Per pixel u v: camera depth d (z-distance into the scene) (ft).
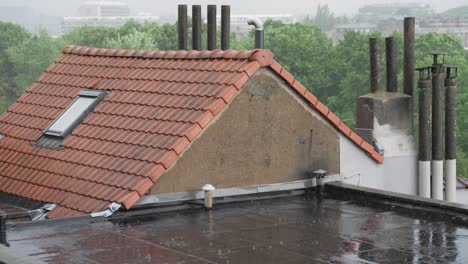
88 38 425.69
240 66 53.52
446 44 329.93
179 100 53.72
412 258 39.55
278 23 390.83
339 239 43.14
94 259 39.14
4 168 57.62
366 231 44.91
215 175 51.39
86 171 51.96
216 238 43.32
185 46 90.07
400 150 72.79
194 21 89.56
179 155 49.65
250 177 53.06
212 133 51.13
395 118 73.15
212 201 51.26
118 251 40.52
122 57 62.64
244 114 52.54
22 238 42.65
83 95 60.03
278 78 54.08
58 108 60.80
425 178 73.41
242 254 40.16
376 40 75.97
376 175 62.39
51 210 50.08
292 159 55.16
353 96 329.52
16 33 410.93
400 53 311.06
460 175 286.87
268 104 53.72
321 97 351.05
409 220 47.47
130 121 54.34
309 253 40.47
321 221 47.37
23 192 54.03
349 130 58.85
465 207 48.24
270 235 43.98
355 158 60.39
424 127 74.49
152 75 57.98
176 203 49.75
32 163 56.13
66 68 65.41
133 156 50.85
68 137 56.34
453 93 76.54
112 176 50.19
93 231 44.37
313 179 55.93
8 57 399.85
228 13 89.04
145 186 48.11
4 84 392.47
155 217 47.83
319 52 359.66
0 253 36.35
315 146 56.49
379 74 75.82
